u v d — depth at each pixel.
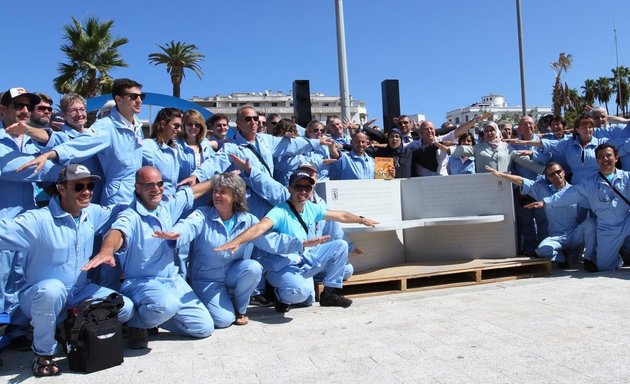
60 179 3.80
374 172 7.16
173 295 4.12
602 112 7.54
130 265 4.22
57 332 3.83
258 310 5.29
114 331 3.65
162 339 4.35
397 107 11.03
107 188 4.73
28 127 4.52
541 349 3.62
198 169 5.31
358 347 3.87
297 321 4.75
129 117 4.85
